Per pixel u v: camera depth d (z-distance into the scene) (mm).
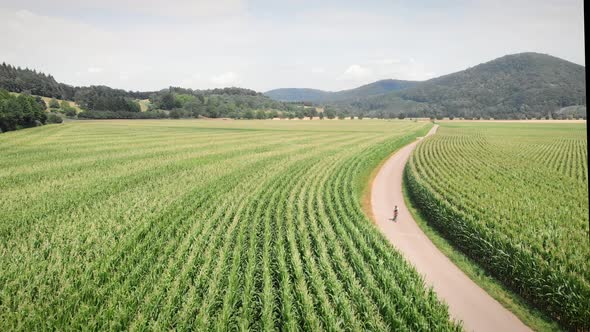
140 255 21094
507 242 21250
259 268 19922
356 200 34438
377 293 17156
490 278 21234
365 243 23141
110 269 19219
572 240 21828
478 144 86938
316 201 34031
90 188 38000
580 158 61562
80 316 14586
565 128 162125
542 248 20594
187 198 34469
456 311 17797
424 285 18562
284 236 25125
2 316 14891
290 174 46750
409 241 27094
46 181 41594
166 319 14750
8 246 21844
